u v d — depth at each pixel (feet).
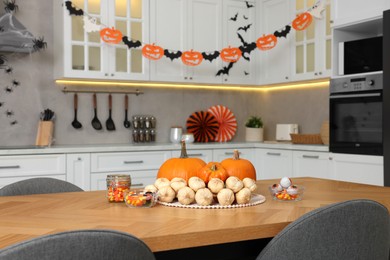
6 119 14.82
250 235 4.63
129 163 14.57
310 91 16.98
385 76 12.16
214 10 16.88
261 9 17.46
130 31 15.39
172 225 4.62
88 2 14.76
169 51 16.08
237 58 16.40
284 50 16.60
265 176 16.40
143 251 3.65
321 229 4.45
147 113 17.03
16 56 14.96
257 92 19.13
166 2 15.98
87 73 14.73
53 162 13.50
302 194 6.16
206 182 5.99
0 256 3.16
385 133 12.10
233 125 18.58
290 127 16.92
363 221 4.59
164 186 5.83
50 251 3.26
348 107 13.35
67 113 15.69
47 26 15.38
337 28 13.94
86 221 4.81
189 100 17.81
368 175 12.72
